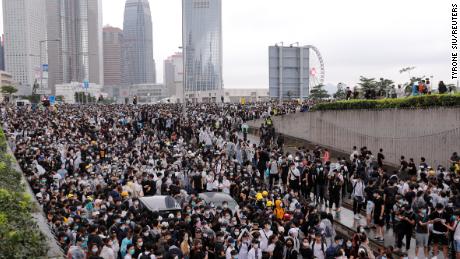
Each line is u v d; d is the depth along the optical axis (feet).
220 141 113.39
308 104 166.09
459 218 48.62
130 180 68.03
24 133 116.26
